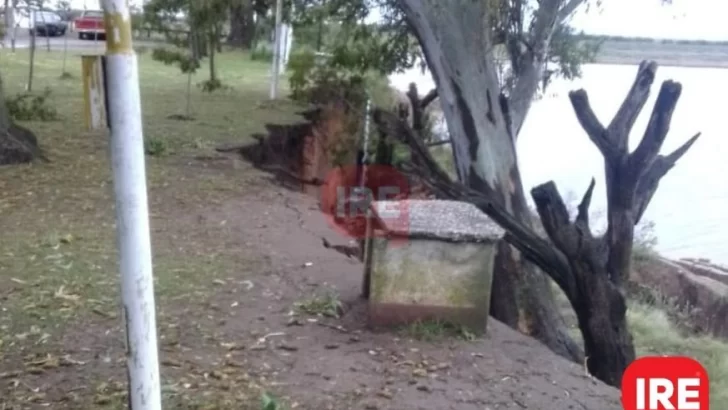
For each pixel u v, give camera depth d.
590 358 7.75
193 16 18.36
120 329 5.63
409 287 5.69
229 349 5.38
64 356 5.15
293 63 20.77
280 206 9.77
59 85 20.77
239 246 7.94
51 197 9.46
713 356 10.70
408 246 5.64
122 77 2.86
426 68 16.11
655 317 12.22
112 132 2.90
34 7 24.75
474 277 5.68
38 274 6.76
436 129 17.33
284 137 15.92
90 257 7.29
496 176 11.62
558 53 15.94
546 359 5.54
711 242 19.03
